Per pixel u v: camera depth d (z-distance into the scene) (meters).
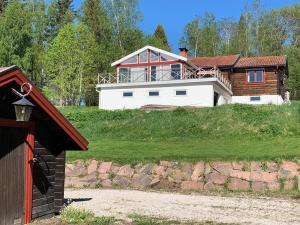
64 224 10.24
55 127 10.81
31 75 49.53
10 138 9.52
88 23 60.56
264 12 72.44
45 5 61.28
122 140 25.77
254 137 23.70
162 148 21.67
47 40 61.78
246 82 42.59
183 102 34.62
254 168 17.47
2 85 8.58
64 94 48.84
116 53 57.25
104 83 38.09
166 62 38.28
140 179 18.61
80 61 48.94
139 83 36.09
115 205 13.77
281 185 16.70
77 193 16.66
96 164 19.70
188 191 17.33
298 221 11.41
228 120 26.08
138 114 29.78
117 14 60.41
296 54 66.56
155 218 11.69
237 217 11.91
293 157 17.64
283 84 46.28
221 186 17.38
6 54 46.41
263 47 71.19
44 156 10.80
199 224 10.97
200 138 24.66
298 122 24.91
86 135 27.77
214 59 44.47
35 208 10.36
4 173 9.28
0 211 9.12
